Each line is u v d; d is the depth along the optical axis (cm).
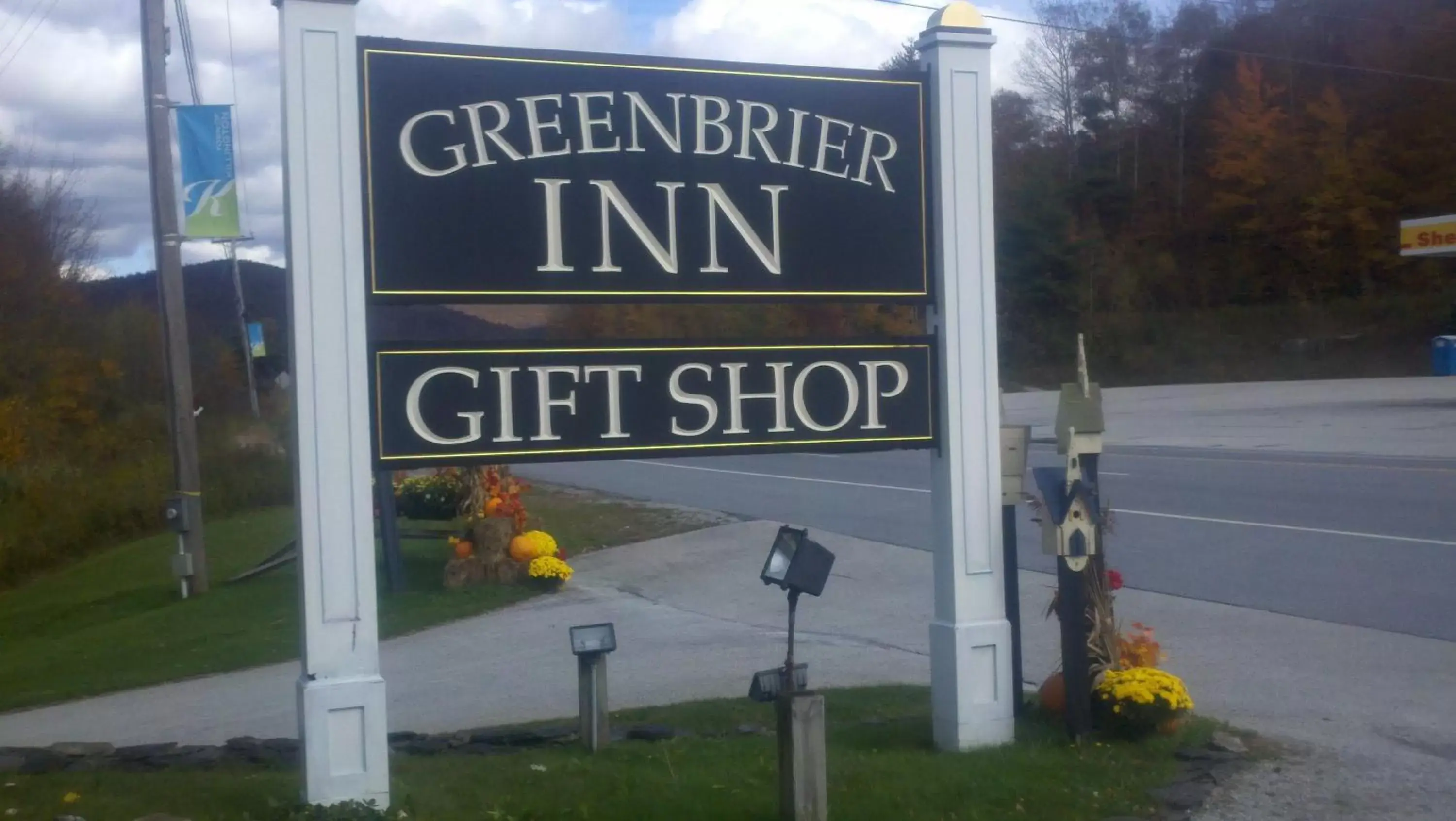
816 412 605
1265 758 626
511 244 557
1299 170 5781
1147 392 4694
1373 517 1466
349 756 520
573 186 568
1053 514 636
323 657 517
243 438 3725
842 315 2233
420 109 542
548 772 618
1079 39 7062
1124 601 1078
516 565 1352
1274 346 5441
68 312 3803
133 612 1535
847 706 775
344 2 521
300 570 517
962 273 628
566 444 561
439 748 694
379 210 536
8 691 1092
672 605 1227
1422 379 4200
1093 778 584
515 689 910
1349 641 910
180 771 659
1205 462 2227
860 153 618
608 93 574
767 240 601
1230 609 1030
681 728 731
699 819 530
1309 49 6159
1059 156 6975
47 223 3891
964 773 588
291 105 515
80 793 594
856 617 1120
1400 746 657
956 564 628
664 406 579
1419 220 4112
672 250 585
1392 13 5769
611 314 2044
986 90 636
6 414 3109
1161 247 6400
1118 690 639
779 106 604
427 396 540
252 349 4353
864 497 1958
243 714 912
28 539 2278
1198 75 6706
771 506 1908
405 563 1482
